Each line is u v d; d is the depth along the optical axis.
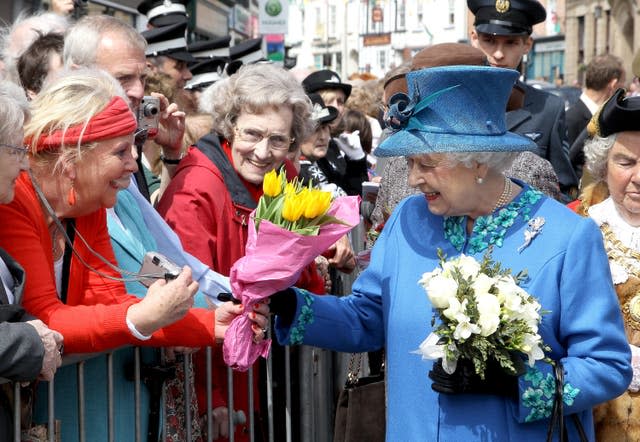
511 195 4.30
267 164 5.85
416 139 4.12
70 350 4.14
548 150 7.61
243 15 43.09
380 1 93.62
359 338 4.62
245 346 4.45
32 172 4.24
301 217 4.25
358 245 7.68
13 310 3.79
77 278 4.45
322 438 6.43
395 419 4.37
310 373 6.08
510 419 4.11
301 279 6.00
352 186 9.49
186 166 5.82
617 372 4.13
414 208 4.55
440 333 3.91
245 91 5.75
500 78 4.11
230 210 5.78
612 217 5.18
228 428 5.58
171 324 4.45
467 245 4.29
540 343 4.03
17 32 6.57
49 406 4.21
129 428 4.71
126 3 16.23
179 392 5.18
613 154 5.04
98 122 4.21
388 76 7.23
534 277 4.14
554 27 84.25
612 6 67.75
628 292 5.02
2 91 3.90
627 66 66.88
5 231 4.14
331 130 10.09
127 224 5.01
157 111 5.77
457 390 4.01
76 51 5.56
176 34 9.45
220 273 5.70
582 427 4.25
